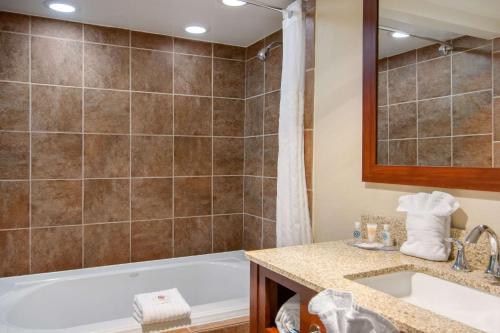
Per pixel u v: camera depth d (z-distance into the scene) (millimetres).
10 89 2479
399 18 1699
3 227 2488
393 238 1705
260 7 2404
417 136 1625
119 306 2598
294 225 2215
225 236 3176
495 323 1148
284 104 2293
